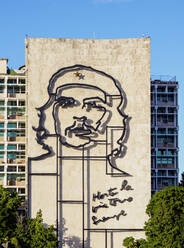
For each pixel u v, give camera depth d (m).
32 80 61.00
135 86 61.81
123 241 59.00
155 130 105.69
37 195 59.62
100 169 60.34
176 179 104.19
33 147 60.19
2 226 55.69
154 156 104.44
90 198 59.84
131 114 61.47
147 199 60.34
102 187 60.12
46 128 60.47
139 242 58.22
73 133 60.56
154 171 103.88
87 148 60.50
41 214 56.06
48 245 53.81
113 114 61.16
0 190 59.03
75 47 61.88
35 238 54.09
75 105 60.94
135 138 61.16
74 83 61.06
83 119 60.56
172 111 107.38
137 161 60.84
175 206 56.50
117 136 60.94
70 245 58.91
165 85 107.38
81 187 60.00
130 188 60.25
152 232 56.59
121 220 59.66
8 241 55.16
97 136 60.72
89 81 61.50
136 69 62.00
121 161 60.69
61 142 60.22
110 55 62.09
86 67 61.56
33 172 59.94
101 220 59.41
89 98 60.84
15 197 58.78
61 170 60.09
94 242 59.16
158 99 107.25
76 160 60.31
